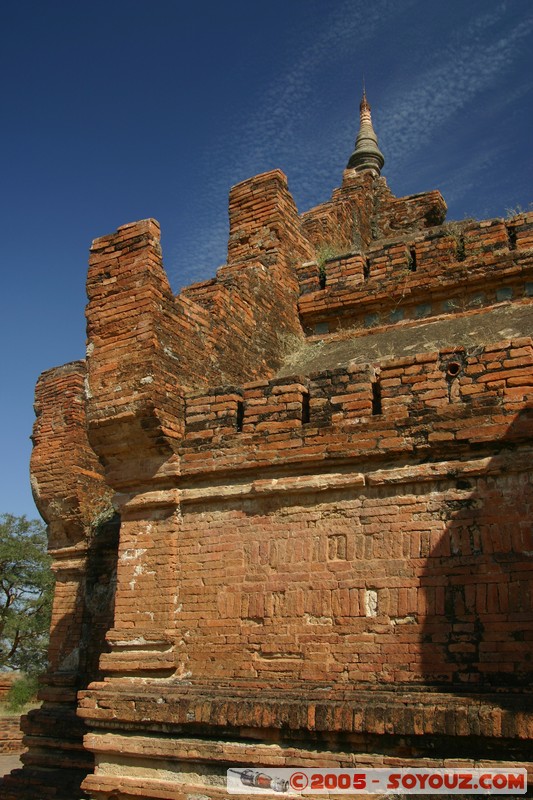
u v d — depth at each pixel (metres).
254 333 13.02
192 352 11.19
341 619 8.86
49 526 15.42
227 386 10.43
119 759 9.41
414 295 13.50
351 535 9.11
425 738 7.61
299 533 9.46
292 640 9.09
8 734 27.59
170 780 8.96
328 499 9.40
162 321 10.68
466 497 8.55
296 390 9.91
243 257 14.55
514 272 12.72
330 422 9.59
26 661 46.41
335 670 8.71
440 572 8.45
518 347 8.71
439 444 8.79
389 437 9.10
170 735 9.08
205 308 12.10
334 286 14.26
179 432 10.53
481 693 7.74
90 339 10.97
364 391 9.48
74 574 15.06
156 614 10.01
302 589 9.22
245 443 10.05
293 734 8.29
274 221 14.52
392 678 8.37
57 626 14.89
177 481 10.45
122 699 9.45
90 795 9.49
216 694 9.06
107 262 11.10
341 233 17.20
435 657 8.20
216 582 9.81
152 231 10.90
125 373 10.48
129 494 10.77
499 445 8.55
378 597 8.72
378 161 21.47
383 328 13.62
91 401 10.70
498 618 8.02
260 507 9.82
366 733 7.85
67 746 13.29
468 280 13.05
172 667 9.64
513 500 8.30
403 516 8.86
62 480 15.02
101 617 14.23
